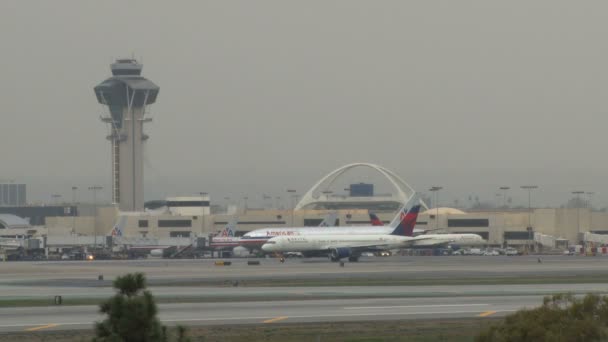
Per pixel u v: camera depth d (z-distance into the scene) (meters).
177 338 140.25
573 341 170.12
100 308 136.50
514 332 173.75
